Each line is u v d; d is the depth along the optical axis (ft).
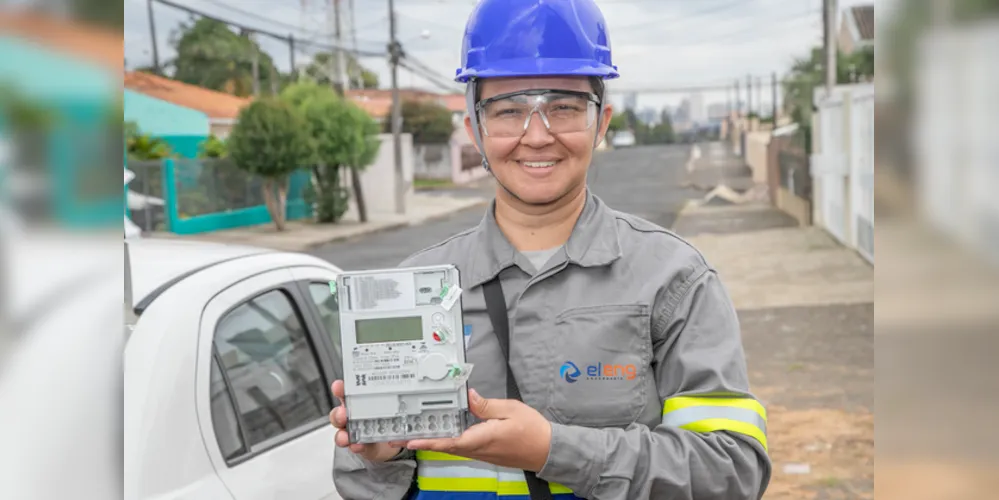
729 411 4.97
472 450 4.62
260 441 7.56
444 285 4.68
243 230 55.42
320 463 8.11
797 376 28.35
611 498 4.72
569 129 5.19
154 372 6.68
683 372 5.07
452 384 4.60
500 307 5.27
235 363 7.66
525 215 5.36
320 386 8.90
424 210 59.26
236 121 53.01
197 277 7.86
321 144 54.24
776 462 21.97
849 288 37.60
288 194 57.11
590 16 5.38
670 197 53.21
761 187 52.70
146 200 52.34
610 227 5.32
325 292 9.82
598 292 5.18
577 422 5.05
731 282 39.55
